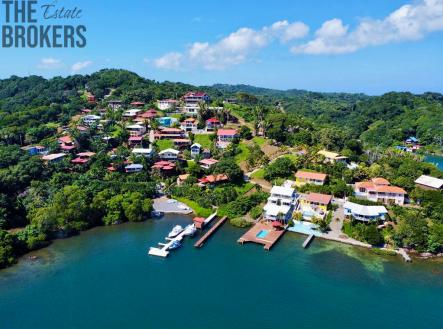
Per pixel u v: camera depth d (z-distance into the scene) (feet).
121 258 304.50
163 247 321.11
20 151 477.36
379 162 508.53
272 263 297.12
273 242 328.08
